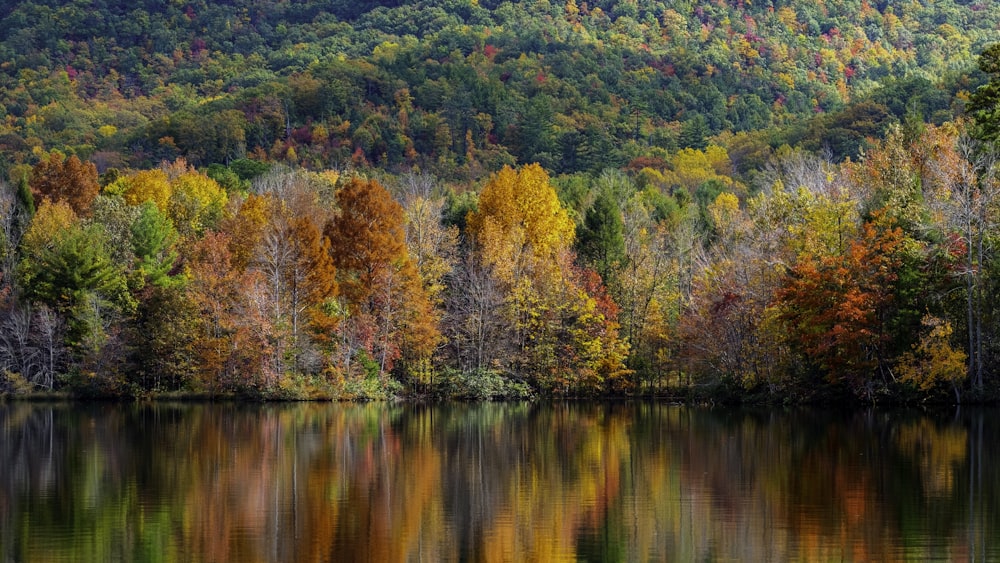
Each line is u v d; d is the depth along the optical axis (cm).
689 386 8750
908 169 8569
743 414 7344
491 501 4266
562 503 4216
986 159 7462
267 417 7481
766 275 7775
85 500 4303
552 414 7688
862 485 4462
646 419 7188
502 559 3409
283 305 8781
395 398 8925
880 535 3603
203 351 8769
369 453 5553
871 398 7331
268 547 3562
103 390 8931
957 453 5275
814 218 7681
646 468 4984
